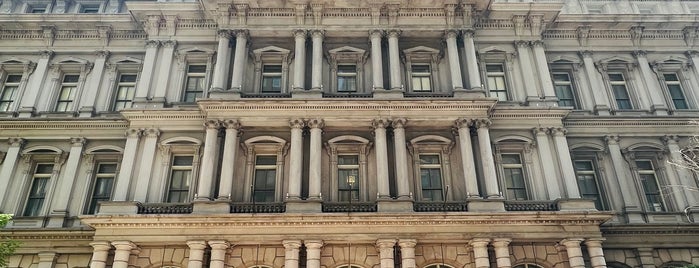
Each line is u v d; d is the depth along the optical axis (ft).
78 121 91.66
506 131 89.61
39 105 95.14
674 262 83.10
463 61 93.66
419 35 95.66
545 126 89.25
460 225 75.61
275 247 76.79
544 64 96.12
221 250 73.82
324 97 87.35
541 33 100.48
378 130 84.02
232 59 93.71
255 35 94.99
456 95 87.76
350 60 96.22
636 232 83.35
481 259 73.82
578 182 90.58
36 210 87.35
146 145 86.12
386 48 95.14
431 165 86.63
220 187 79.00
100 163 91.04
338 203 78.43
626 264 82.48
